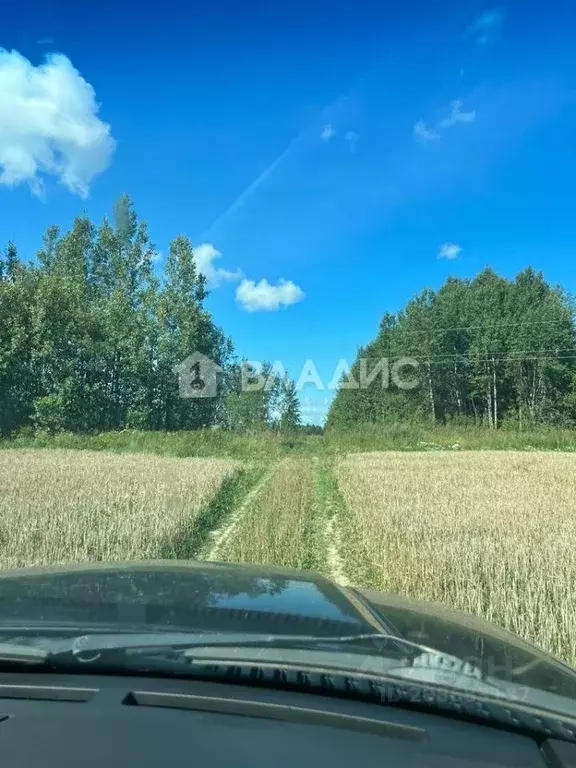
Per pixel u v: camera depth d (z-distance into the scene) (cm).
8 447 3369
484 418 6175
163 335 4747
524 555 806
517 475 2150
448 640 256
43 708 188
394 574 805
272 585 325
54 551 895
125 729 174
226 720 181
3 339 3925
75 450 3225
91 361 4341
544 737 185
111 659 210
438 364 6538
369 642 232
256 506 1465
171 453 3278
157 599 283
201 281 5019
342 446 3984
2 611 263
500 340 6256
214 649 216
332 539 1136
